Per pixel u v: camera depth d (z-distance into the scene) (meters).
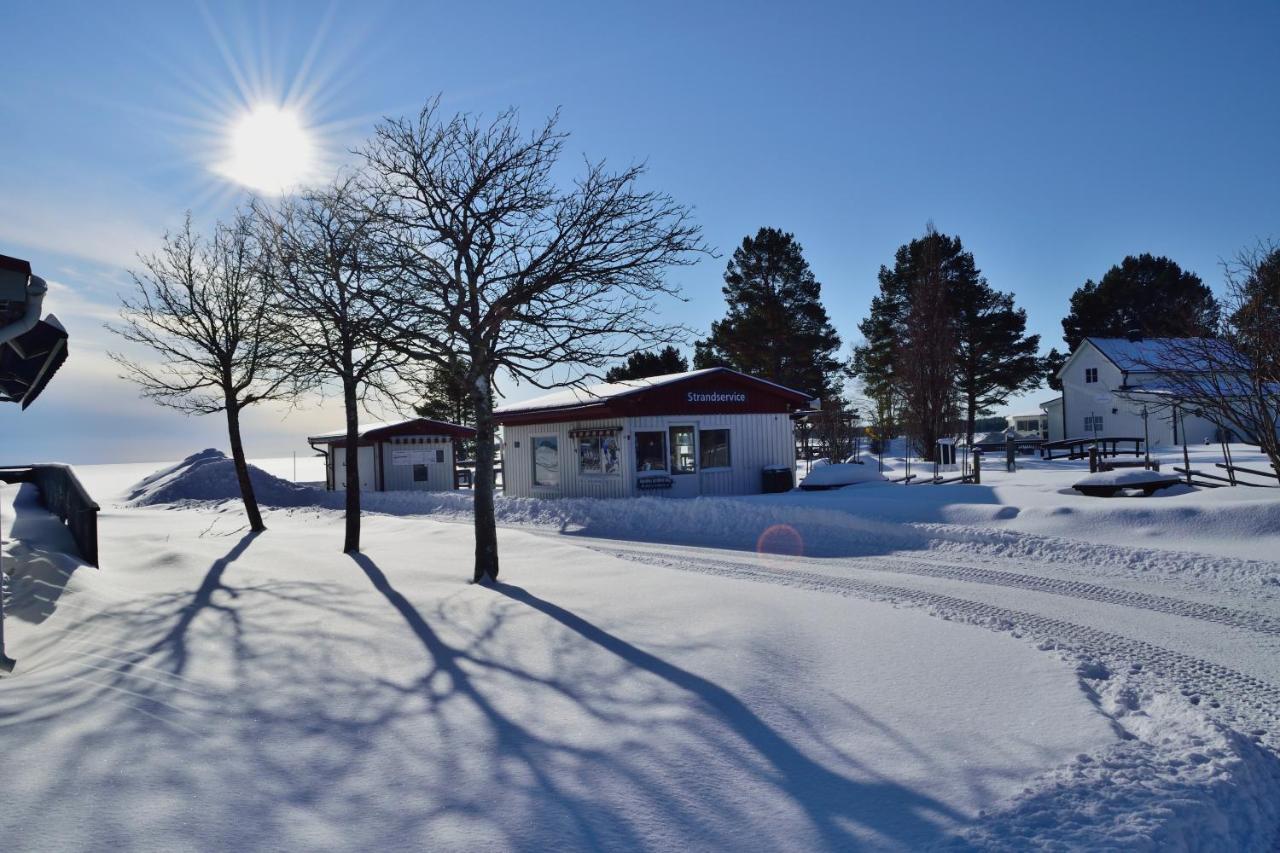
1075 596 9.64
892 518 15.45
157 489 33.72
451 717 5.43
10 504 16.61
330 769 4.57
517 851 3.73
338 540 15.86
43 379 10.73
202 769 4.49
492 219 10.80
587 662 6.70
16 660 6.82
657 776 4.55
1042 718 5.42
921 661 6.70
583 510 20.69
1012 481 21.03
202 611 8.62
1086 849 3.70
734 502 18.34
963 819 4.07
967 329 48.56
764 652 6.93
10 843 3.60
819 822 4.05
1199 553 11.32
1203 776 4.49
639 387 21.98
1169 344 17.23
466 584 10.34
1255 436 15.20
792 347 50.22
